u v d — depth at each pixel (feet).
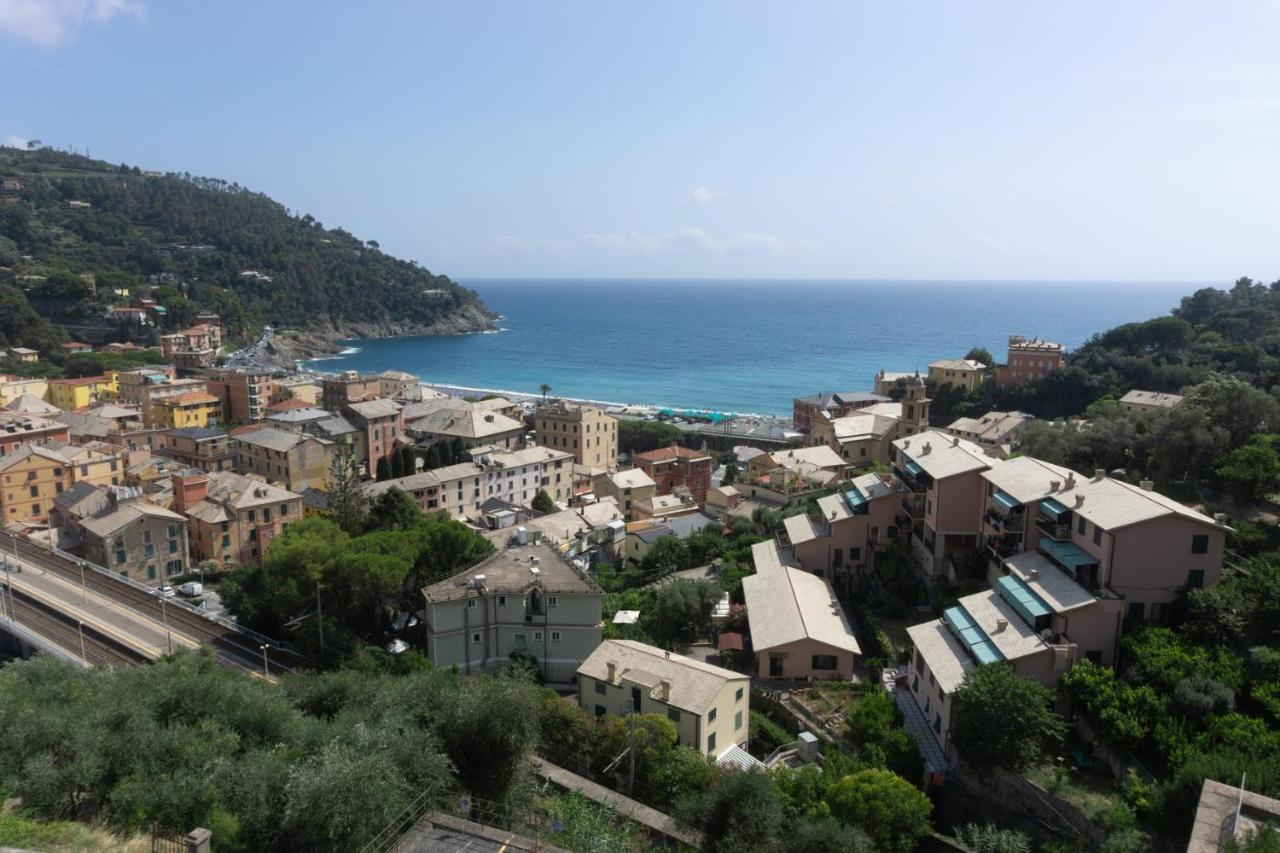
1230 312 626.64
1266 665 175.73
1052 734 173.88
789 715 217.97
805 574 285.02
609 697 213.46
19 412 530.27
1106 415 402.72
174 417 635.66
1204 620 193.57
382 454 556.10
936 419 641.40
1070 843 157.89
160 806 131.85
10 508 403.34
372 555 266.16
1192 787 142.82
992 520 260.83
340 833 122.93
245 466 494.18
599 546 377.71
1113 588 204.54
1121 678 191.52
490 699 163.32
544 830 149.18
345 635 260.42
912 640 222.28
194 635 277.03
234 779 137.69
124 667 209.87
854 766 179.11
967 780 181.98
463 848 120.47
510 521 398.42
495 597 247.50
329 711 187.32
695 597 276.41
